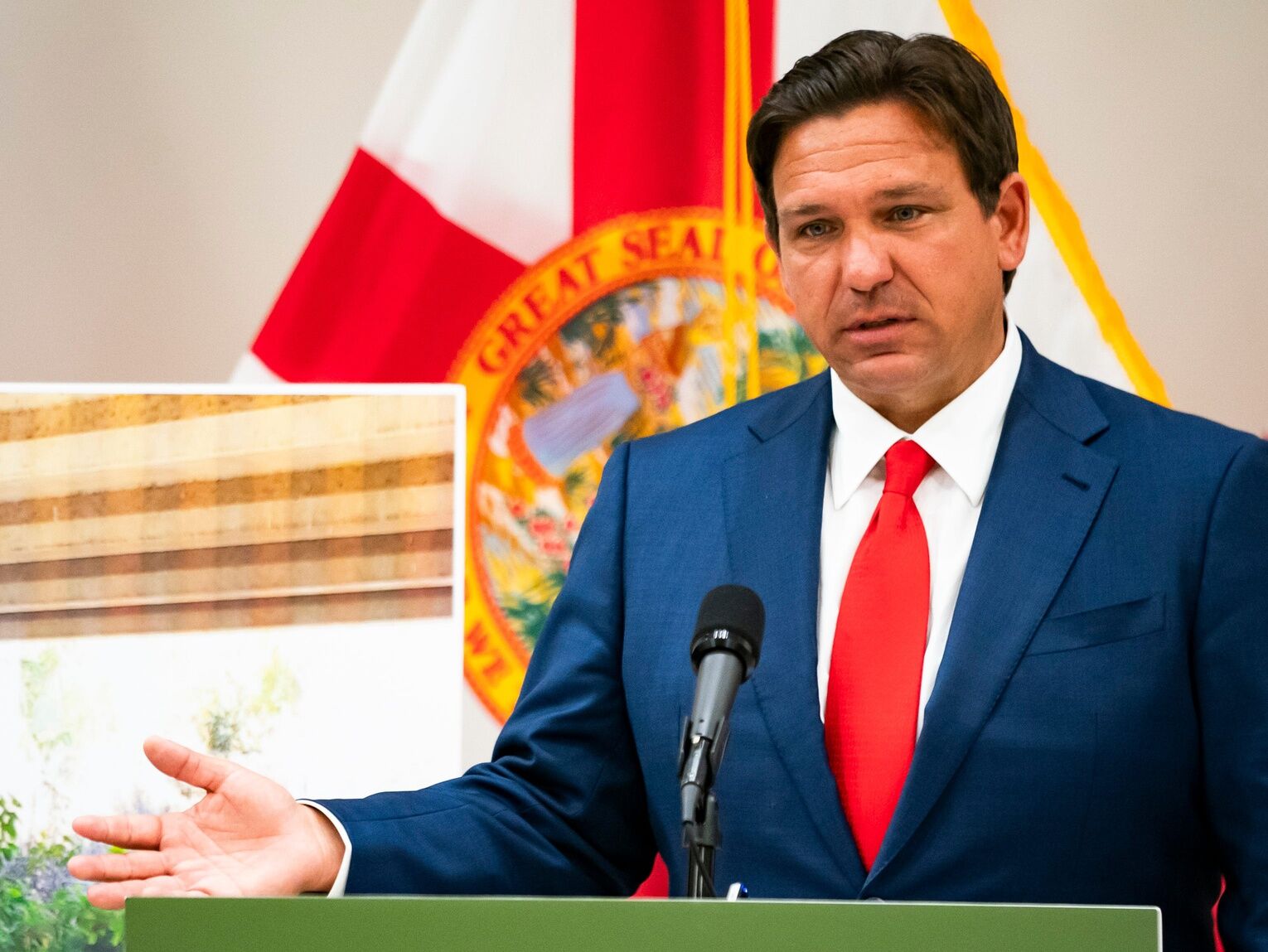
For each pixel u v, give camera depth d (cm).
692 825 473
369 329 1066
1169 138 1038
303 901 463
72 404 952
